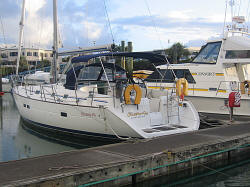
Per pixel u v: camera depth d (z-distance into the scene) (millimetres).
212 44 12422
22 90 11016
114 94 7387
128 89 7027
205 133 7105
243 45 11328
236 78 12242
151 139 6332
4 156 7094
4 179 3717
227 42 11750
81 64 8344
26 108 9789
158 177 5211
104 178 4324
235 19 13258
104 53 7574
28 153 7363
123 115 7016
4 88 25516
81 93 7754
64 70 9172
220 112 11508
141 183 4977
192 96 12172
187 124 7883
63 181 3900
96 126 7359
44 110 8734
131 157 4867
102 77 8828
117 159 4738
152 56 8172
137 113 7387
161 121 7898
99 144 7703
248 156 7262
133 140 6102
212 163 6234
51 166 4324
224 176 6016
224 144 6285
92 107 7242
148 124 7590
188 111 7945
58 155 5000
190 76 12375
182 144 5875
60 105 8086
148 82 13422
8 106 17344
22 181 3639
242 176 6008
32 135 9305
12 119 12547
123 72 8633
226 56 11648
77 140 8117
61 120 8195
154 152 5238
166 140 6246
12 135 9312
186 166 5660
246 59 11227
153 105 8109
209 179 5855
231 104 9000
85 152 5219
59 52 9914
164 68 13336
